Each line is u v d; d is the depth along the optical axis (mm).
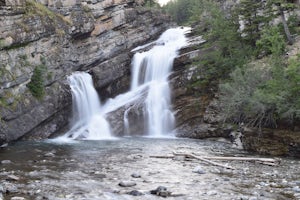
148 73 44344
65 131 36312
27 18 33188
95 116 39062
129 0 50031
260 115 24984
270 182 14867
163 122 38656
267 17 35562
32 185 13906
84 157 22000
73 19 41125
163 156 21844
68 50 39688
